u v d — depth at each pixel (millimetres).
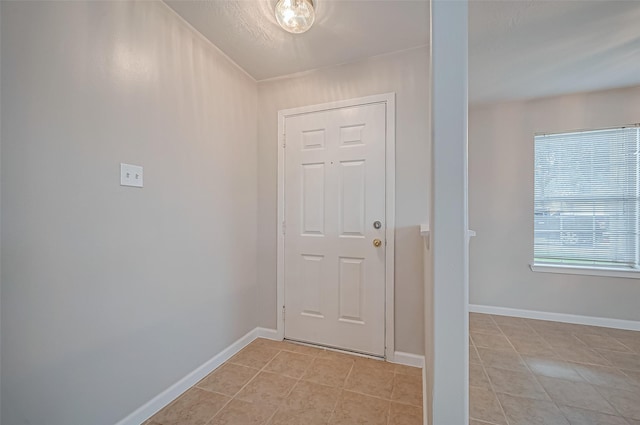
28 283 996
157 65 1481
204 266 1798
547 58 2012
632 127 2486
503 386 1697
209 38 1783
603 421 1404
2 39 930
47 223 1045
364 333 2025
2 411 939
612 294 2521
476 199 2918
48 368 1048
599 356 2027
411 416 1416
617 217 2561
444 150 821
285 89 2271
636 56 1975
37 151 1016
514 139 2809
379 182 1996
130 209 1344
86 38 1164
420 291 1881
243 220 2186
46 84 1038
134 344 1359
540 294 2725
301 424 1367
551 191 2758
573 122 2633
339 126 2105
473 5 1493
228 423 1374
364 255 2033
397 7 1506
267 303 2326
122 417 1297
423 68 1886
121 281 1302
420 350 1877
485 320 2703
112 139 1263
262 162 2352
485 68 2148
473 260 2928
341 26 1662
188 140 1680
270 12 1550
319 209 2170
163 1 1482
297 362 1932
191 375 1676
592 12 1539
